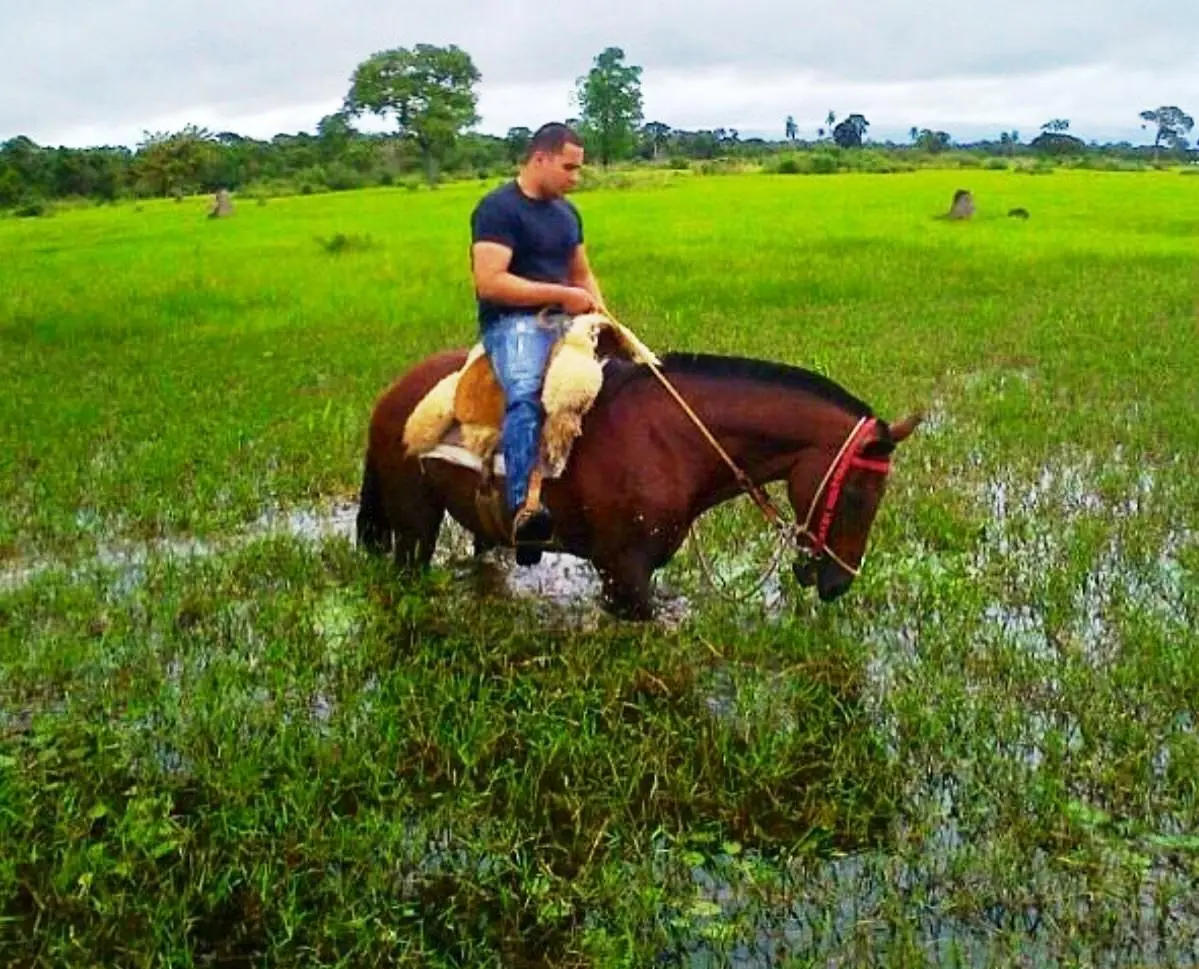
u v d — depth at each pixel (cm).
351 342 1559
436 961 419
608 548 621
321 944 426
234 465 973
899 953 411
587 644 647
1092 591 718
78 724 567
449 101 8838
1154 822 488
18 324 1762
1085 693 585
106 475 941
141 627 685
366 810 500
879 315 1677
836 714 583
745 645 641
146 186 7319
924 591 705
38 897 447
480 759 543
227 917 444
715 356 611
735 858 473
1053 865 460
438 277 2217
